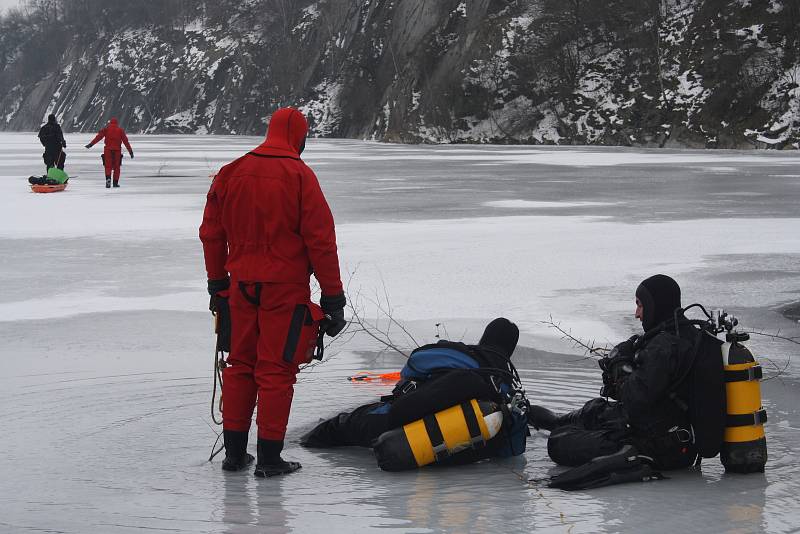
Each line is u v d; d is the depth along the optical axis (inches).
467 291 454.6
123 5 6697.8
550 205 906.1
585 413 225.8
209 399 268.5
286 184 208.1
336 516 174.6
